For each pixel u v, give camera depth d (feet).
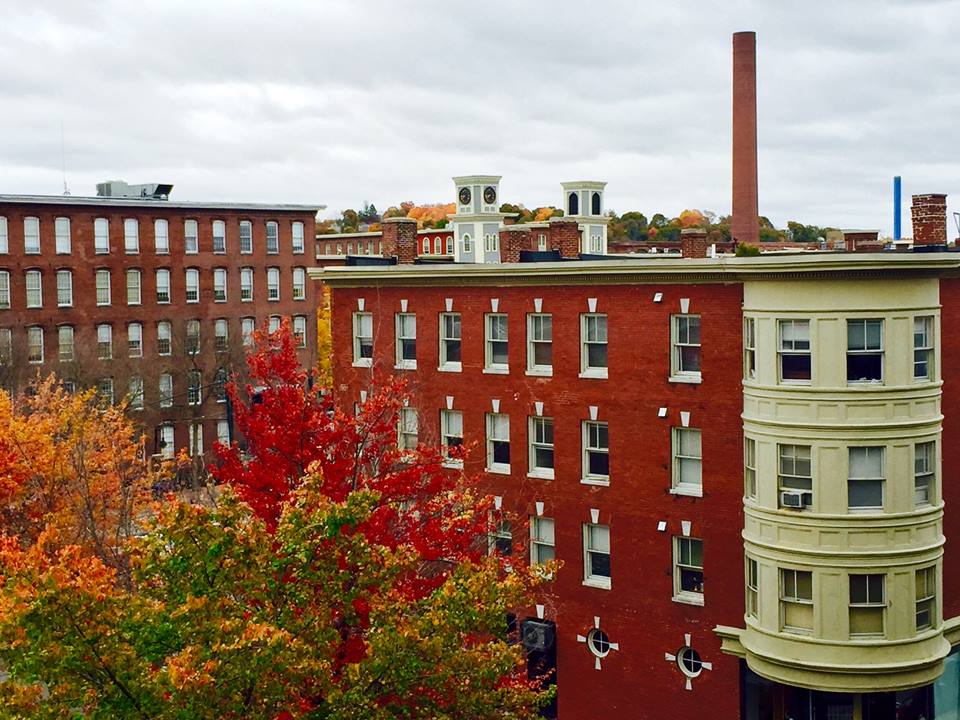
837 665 122.21
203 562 75.51
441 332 157.99
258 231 337.31
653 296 136.15
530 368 148.97
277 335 127.13
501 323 152.46
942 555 127.75
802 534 123.13
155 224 316.81
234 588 76.33
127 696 68.90
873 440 120.98
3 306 291.58
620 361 139.74
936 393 123.85
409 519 109.40
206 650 69.92
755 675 132.57
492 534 146.41
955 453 134.82
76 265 302.86
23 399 214.28
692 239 157.17
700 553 135.95
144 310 315.17
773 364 123.85
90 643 69.10
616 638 142.41
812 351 121.39
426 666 77.10
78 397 207.72
